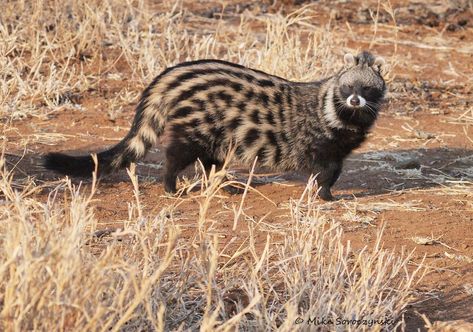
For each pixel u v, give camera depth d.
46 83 26.08
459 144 24.97
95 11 30.91
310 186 15.80
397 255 16.73
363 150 24.16
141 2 31.95
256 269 13.48
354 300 13.47
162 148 23.39
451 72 31.80
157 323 12.45
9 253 11.34
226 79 20.42
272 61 28.53
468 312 14.54
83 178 20.44
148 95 20.45
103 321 11.87
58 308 11.24
